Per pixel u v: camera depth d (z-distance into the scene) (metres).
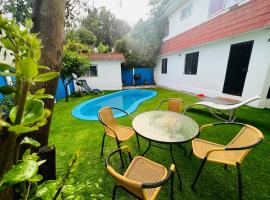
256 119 4.74
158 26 13.74
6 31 0.45
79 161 0.73
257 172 2.59
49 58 1.04
